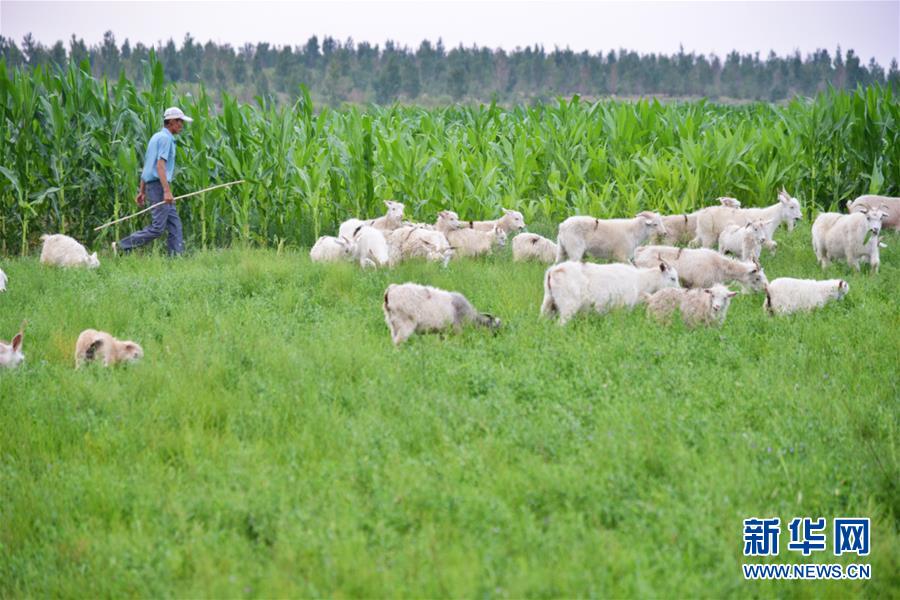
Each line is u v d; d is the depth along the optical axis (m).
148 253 21.83
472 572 6.98
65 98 23.77
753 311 15.63
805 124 29.25
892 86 29.66
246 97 183.12
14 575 7.66
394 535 7.70
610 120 29.98
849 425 10.11
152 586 7.18
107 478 8.88
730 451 9.39
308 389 11.10
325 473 8.95
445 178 25.88
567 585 6.89
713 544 7.57
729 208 21.95
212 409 10.54
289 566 7.27
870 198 24.50
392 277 17.42
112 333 14.08
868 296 16.27
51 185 22.97
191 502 8.38
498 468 8.91
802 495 8.41
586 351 12.55
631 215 25.09
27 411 10.60
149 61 24.83
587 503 8.29
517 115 38.12
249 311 14.95
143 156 23.70
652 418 10.11
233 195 23.83
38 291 16.78
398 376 11.56
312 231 24.16
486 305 15.84
